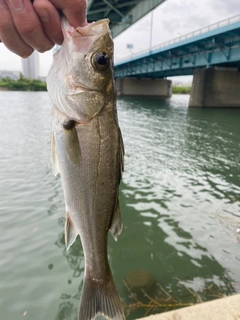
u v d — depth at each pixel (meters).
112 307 0.22
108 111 0.20
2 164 1.16
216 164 1.28
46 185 0.94
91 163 0.20
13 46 0.17
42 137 1.72
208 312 0.30
